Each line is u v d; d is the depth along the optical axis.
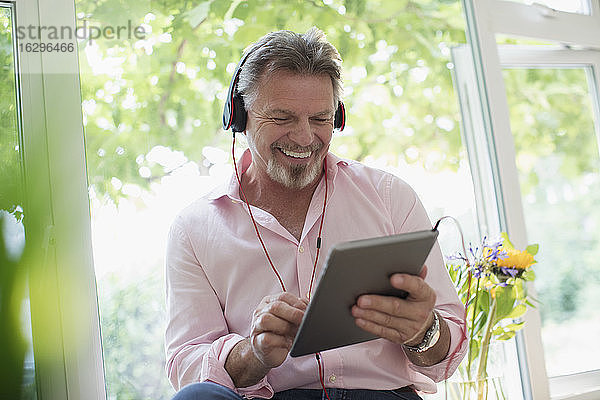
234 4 2.30
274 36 1.65
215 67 2.26
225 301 1.70
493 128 2.61
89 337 2.02
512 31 2.72
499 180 2.60
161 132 2.17
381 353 1.61
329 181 1.74
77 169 2.05
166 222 2.15
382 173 1.80
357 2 2.49
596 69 2.95
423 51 2.57
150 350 2.12
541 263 2.73
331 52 1.64
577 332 2.76
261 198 1.76
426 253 1.27
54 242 2.00
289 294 1.42
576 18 2.89
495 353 2.23
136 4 2.17
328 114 1.62
